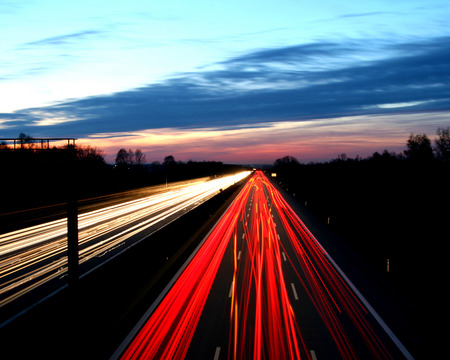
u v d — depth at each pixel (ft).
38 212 153.28
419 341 45.03
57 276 71.05
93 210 180.04
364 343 44.57
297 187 326.65
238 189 318.86
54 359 37.42
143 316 52.39
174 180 457.27
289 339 45.52
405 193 196.13
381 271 76.18
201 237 113.39
